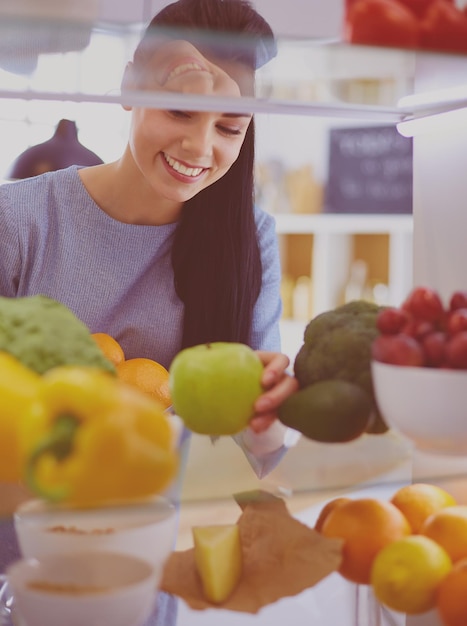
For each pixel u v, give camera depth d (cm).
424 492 93
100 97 90
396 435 89
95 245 145
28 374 73
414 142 113
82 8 79
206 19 112
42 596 73
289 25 93
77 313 144
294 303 450
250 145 144
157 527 78
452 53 85
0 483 75
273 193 442
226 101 93
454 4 87
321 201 444
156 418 69
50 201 146
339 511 88
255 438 90
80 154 194
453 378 76
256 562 87
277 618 98
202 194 143
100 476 66
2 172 241
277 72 90
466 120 103
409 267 425
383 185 430
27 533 77
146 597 76
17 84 88
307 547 85
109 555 77
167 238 145
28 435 67
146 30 83
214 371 86
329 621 96
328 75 90
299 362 91
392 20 83
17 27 77
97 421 66
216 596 83
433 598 82
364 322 90
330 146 441
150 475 68
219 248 145
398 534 86
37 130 239
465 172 104
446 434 79
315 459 89
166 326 147
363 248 452
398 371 78
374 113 108
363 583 88
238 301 148
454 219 107
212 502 83
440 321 82
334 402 85
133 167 140
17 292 149
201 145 126
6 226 144
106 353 104
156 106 92
